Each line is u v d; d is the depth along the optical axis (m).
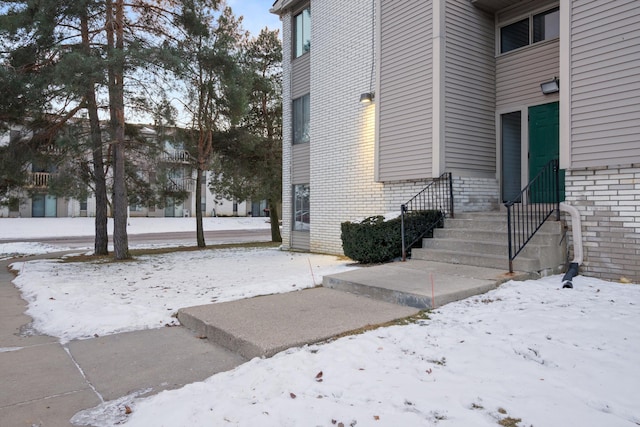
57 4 10.48
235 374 3.40
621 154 5.94
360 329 4.38
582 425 2.37
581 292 5.36
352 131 11.38
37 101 11.21
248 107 16.91
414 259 8.00
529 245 6.45
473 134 9.07
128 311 5.62
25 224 30.22
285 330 4.30
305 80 13.73
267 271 8.98
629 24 5.89
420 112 8.96
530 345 3.62
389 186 10.09
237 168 18.88
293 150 14.41
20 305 6.55
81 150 11.81
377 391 2.88
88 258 13.27
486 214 8.16
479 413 2.54
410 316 4.82
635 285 5.68
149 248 16.94
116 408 2.95
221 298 6.30
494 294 5.42
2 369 3.73
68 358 4.01
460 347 3.66
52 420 2.78
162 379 3.47
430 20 8.73
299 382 3.08
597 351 3.46
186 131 15.47
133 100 11.55
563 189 8.04
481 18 9.28
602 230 6.17
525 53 8.92
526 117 8.86
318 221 12.73
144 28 12.05
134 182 16.33
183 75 11.23
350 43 11.48
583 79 6.31
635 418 2.44
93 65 9.75
